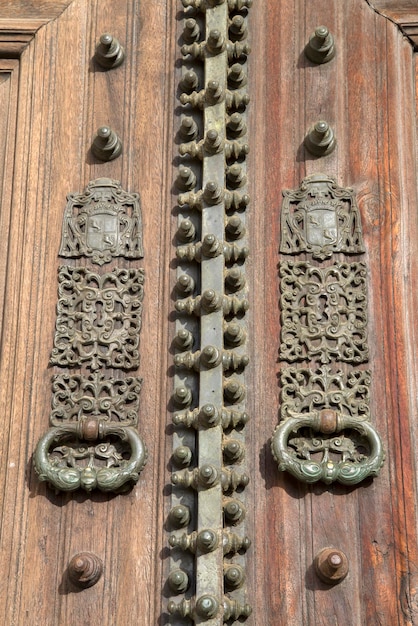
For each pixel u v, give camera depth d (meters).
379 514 1.89
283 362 2.01
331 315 2.03
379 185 2.16
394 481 1.91
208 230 2.08
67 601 1.85
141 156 2.22
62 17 2.36
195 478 1.87
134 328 2.04
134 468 1.89
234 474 1.89
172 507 1.89
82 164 2.22
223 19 2.28
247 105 2.25
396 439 1.94
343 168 2.19
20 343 2.04
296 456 1.92
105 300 2.06
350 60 2.29
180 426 1.95
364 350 2.01
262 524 1.89
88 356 2.01
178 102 2.26
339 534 1.88
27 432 1.97
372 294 2.06
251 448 1.95
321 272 2.07
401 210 2.14
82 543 1.89
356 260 2.10
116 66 2.30
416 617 1.82
